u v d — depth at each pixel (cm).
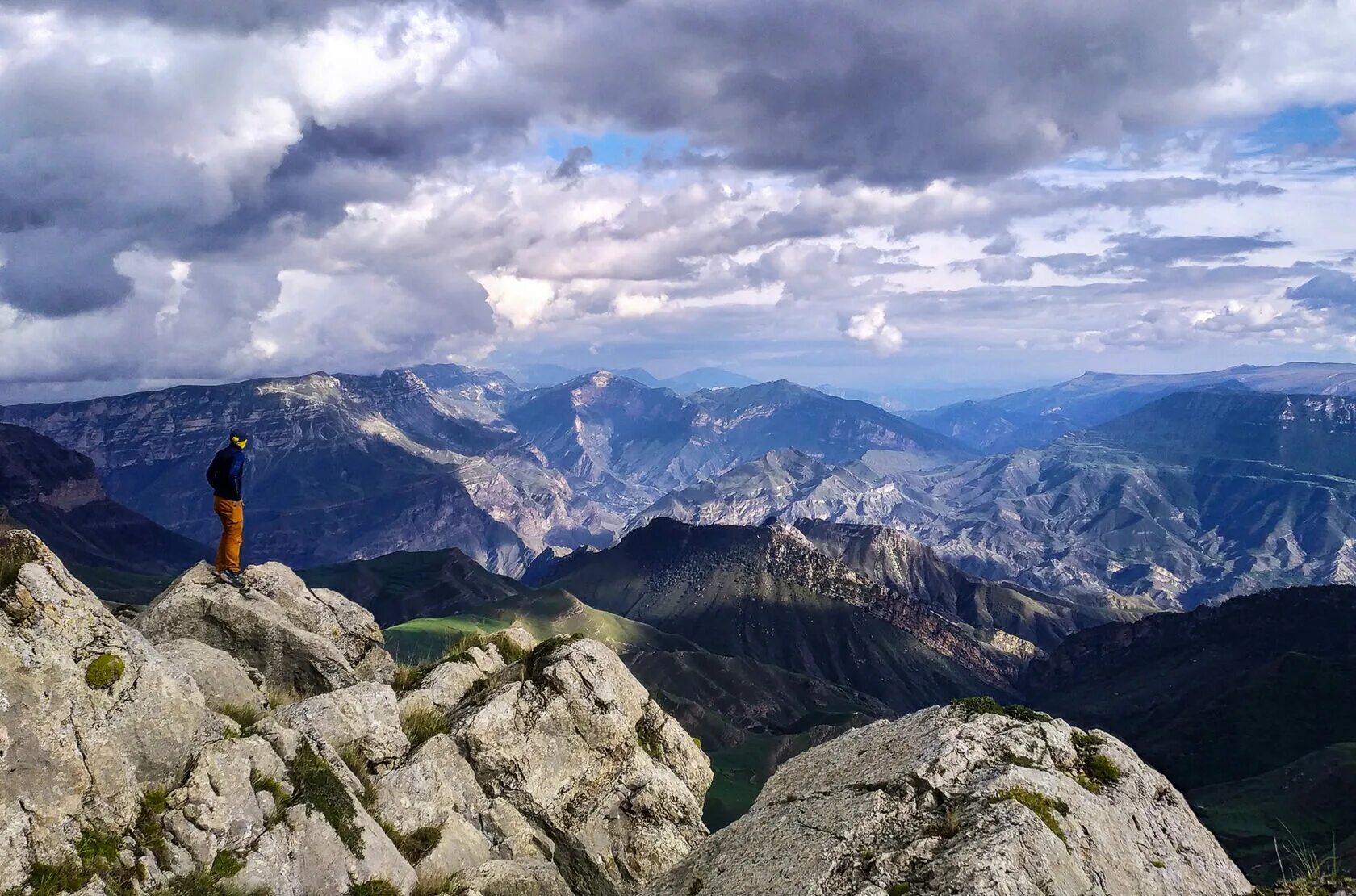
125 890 1371
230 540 2630
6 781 1331
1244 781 19550
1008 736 1438
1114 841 1235
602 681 2553
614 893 2278
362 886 1702
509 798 2303
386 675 2967
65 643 1529
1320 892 1214
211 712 1747
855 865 1239
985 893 1028
